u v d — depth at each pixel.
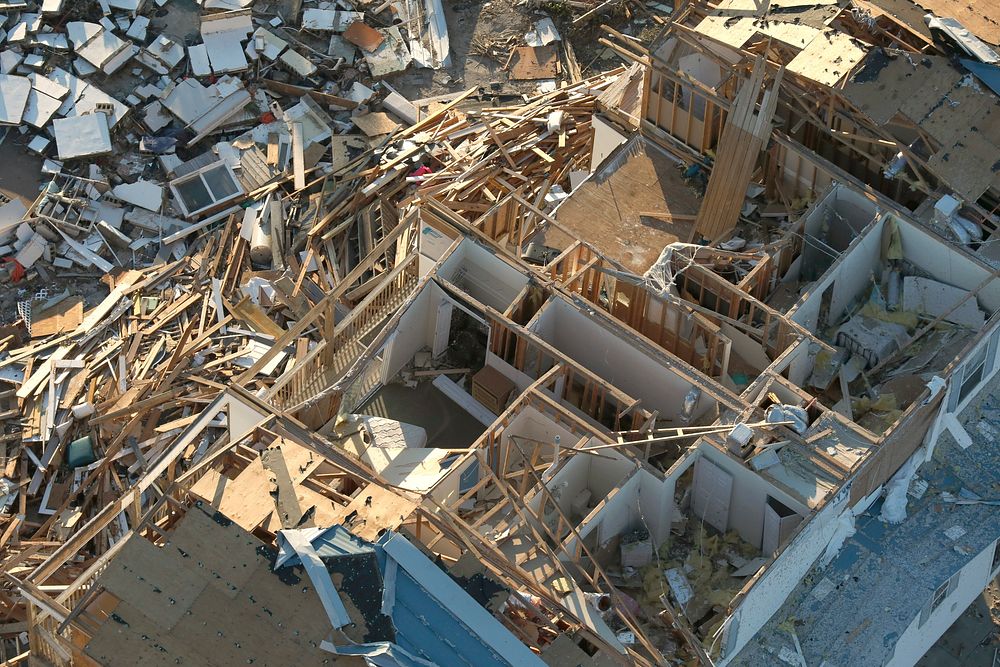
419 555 31.58
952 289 38.03
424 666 30.61
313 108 51.91
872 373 38.06
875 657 33.81
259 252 47.84
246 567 31.39
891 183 39.88
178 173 50.22
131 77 52.62
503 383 37.31
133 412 43.56
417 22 54.66
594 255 38.09
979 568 36.72
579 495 35.62
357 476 33.53
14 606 40.00
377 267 46.75
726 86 39.97
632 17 54.81
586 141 49.12
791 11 39.16
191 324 46.06
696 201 40.94
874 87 37.69
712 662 31.84
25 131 50.88
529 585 32.00
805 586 34.97
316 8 54.62
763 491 33.69
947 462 37.41
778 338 36.66
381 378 37.94
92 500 42.59
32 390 44.22
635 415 35.19
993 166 37.50
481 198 46.81
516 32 54.72
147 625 31.30
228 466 34.41
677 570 34.53
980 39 38.72
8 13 53.09
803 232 38.69
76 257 47.97
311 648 30.91
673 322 37.97
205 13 54.28
